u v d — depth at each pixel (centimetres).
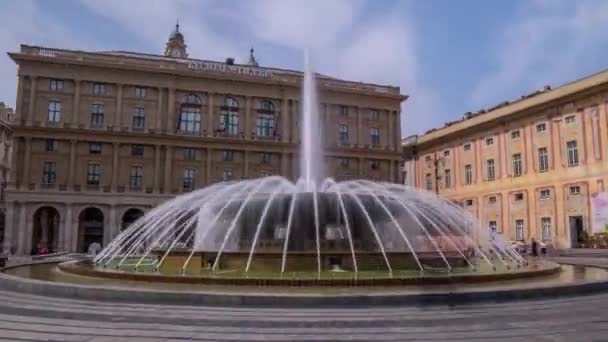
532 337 684
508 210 5194
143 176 5522
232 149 5859
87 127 5375
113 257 1919
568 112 4478
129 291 887
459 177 6075
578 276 1241
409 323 754
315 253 1320
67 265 1465
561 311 844
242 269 1345
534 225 4828
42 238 5341
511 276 1128
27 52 5238
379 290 945
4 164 7081
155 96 5650
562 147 4531
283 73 6284
